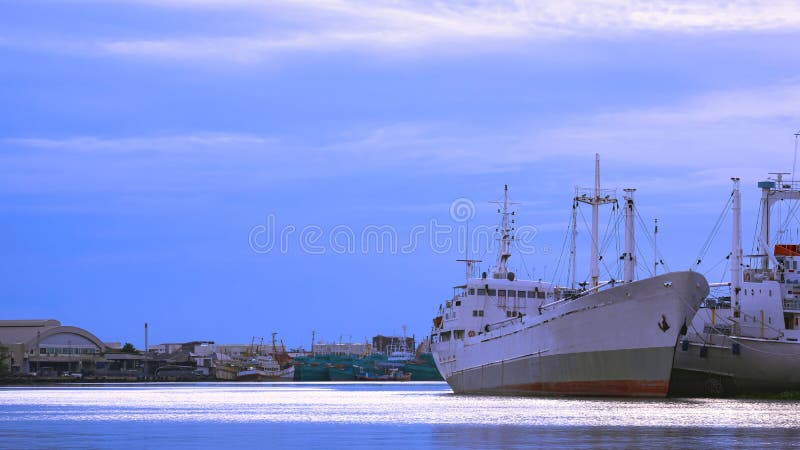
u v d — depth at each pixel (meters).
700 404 89.75
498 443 57.84
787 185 118.50
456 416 80.88
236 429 72.06
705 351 99.88
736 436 60.22
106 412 97.62
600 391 99.81
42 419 85.94
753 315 107.56
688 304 92.25
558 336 104.25
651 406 87.44
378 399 131.62
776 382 100.75
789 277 113.88
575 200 117.25
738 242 108.88
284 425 75.62
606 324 98.06
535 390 109.56
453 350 135.88
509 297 131.38
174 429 72.56
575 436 60.97
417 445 57.91
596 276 114.75
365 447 57.44
